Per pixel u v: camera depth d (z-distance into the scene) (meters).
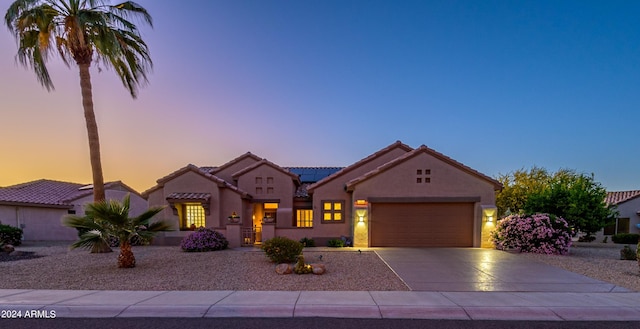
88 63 12.74
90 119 12.85
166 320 5.37
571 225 15.23
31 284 7.63
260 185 18.38
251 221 18.02
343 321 5.34
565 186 16.33
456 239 14.52
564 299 6.43
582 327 5.11
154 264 10.25
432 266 9.88
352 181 14.54
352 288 7.24
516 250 13.11
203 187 16.31
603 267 9.82
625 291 7.07
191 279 8.13
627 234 21.23
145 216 9.88
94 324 5.18
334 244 14.52
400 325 5.18
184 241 13.27
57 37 12.20
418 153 14.69
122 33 12.86
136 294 6.69
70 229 21.28
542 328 5.07
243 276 8.48
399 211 14.66
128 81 14.04
